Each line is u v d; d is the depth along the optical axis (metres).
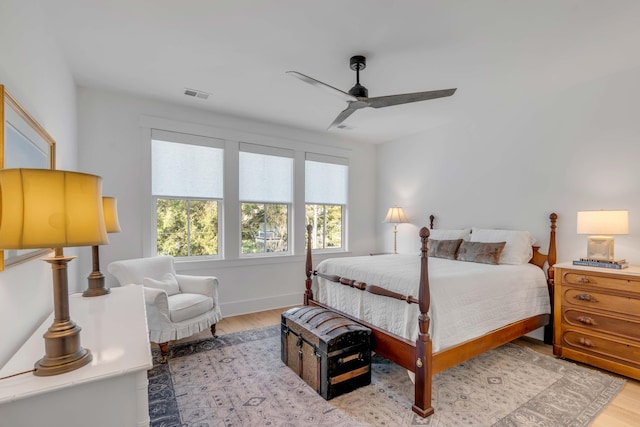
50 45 2.08
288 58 2.55
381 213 5.36
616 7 1.91
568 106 3.15
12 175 0.92
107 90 3.20
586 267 2.66
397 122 4.23
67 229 0.96
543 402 2.09
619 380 2.38
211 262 3.79
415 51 2.44
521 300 2.77
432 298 2.07
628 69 2.76
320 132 4.71
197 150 3.74
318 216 4.83
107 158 3.22
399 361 2.12
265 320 3.78
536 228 3.38
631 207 2.75
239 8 1.93
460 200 4.15
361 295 2.60
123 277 2.80
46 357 1.02
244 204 4.11
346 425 1.86
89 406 0.99
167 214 3.59
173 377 2.41
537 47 2.38
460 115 3.96
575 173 3.10
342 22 2.07
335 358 2.14
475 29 2.14
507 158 3.64
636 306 2.34
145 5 1.90
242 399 2.12
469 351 2.21
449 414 1.96
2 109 1.21
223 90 3.19
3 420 0.90
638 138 2.72
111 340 1.26
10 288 1.30
